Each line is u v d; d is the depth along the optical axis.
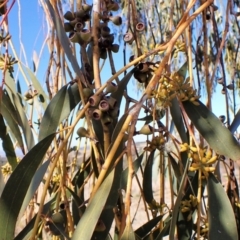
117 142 0.25
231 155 0.30
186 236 0.36
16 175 0.29
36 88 0.49
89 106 0.29
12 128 0.42
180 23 0.30
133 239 0.23
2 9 0.40
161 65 0.26
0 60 0.44
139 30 0.38
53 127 0.34
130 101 0.34
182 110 0.32
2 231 0.28
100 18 0.32
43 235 0.42
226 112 0.43
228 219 0.30
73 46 0.39
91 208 0.26
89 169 0.46
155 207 0.39
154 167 0.54
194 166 0.31
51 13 0.27
